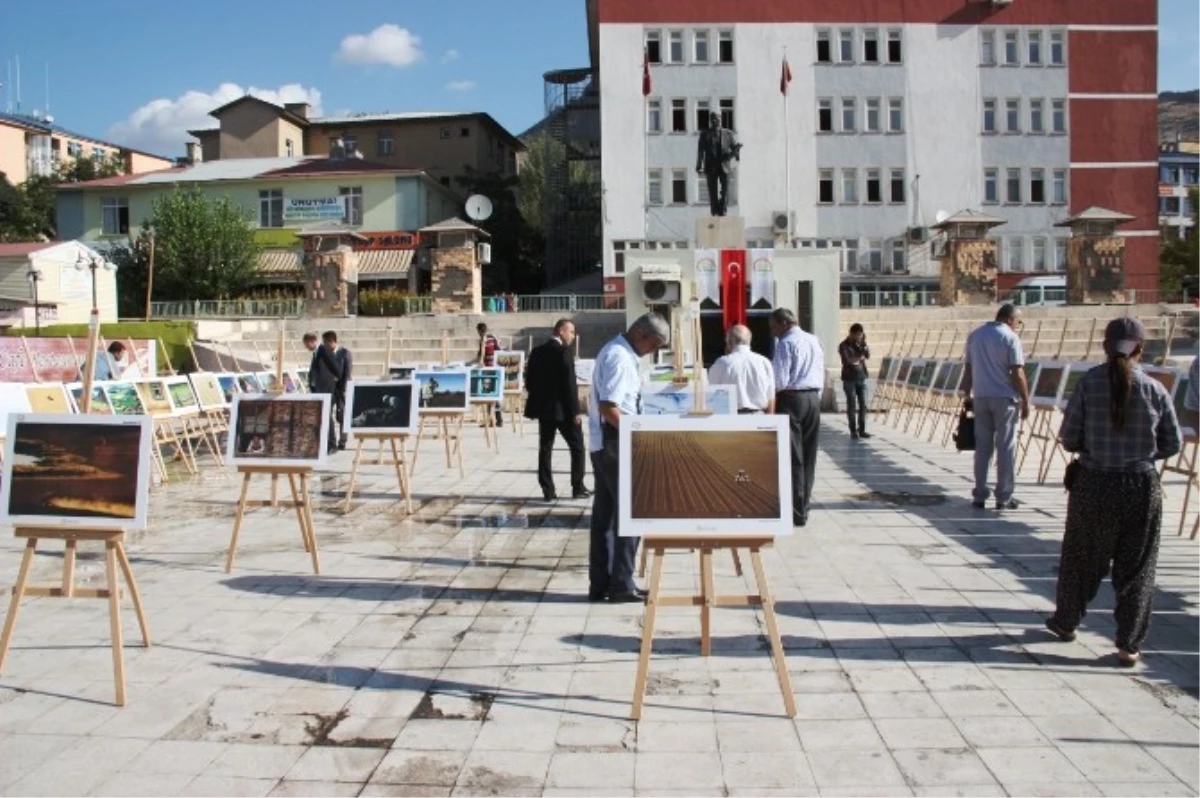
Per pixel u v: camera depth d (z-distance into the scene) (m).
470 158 56.72
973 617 6.68
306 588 7.68
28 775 4.45
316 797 4.23
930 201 44.84
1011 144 45.09
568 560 8.62
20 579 5.56
